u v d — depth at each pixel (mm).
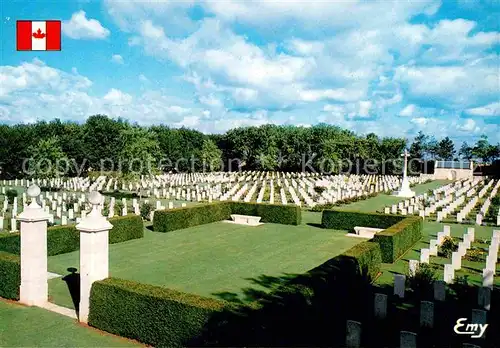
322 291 12711
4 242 19266
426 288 15641
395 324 13055
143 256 21734
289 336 10008
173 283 17234
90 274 12852
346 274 14820
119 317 12125
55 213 34500
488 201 40312
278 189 55750
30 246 14438
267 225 31703
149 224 31297
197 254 22266
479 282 17188
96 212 13016
